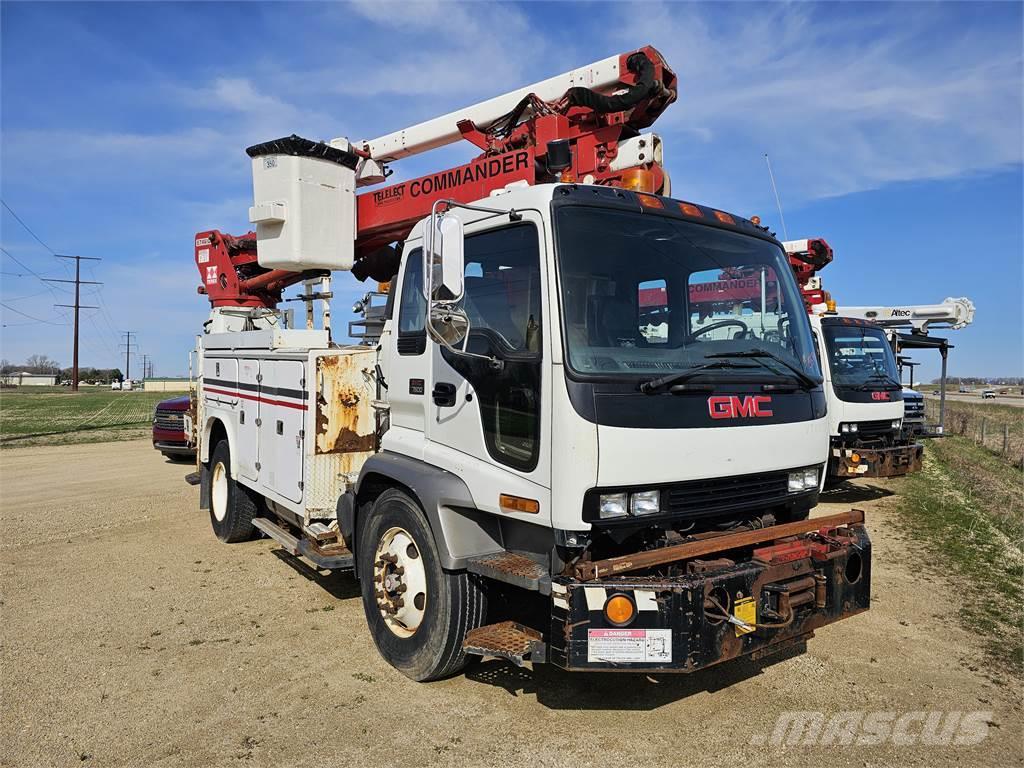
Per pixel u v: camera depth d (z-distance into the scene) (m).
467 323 3.54
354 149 6.68
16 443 18.48
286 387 5.44
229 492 7.08
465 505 3.74
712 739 3.56
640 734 3.60
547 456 3.29
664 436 3.36
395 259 6.29
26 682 4.18
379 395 5.22
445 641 3.86
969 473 12.89
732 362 3.78
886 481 12.16
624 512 3.30
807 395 4.11
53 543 7.47
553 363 3.27
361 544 4.68
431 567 3.97
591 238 3.52
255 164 5.88
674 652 3.18
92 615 5.30
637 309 3.59
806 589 3.68
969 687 4.20
